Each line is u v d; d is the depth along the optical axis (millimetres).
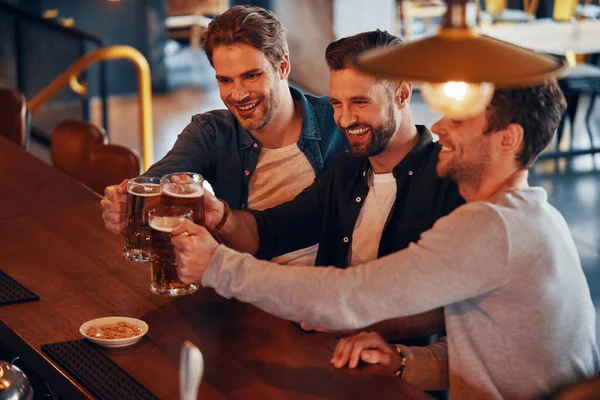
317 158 2607
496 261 1684
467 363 1854
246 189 2646
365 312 1707
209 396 1785
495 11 7668
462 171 1823
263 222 2332
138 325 2053
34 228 2709
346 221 2340
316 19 8258
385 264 1711
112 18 9086
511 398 1845
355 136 2166
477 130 1769
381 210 2303
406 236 2258
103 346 1979
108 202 2277
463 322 1849
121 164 3307
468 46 1412
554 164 6305
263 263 1797
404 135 2240
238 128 2635
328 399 1778
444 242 1686
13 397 1976
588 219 5277
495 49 1415
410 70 1376
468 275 1682
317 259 2396
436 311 2189
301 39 8609
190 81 9844
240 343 2012
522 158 1799
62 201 2967
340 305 1709
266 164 2617
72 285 2305
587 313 1906
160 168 2551
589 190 5789
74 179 3262
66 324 2096
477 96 1710
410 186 2258
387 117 2139
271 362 1927
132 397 1776
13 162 3391
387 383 1847
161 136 7492
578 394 1642
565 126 6871
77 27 9055
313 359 1945
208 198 2225
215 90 9430
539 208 1772
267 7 9227
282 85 2516
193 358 1446
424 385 1988
